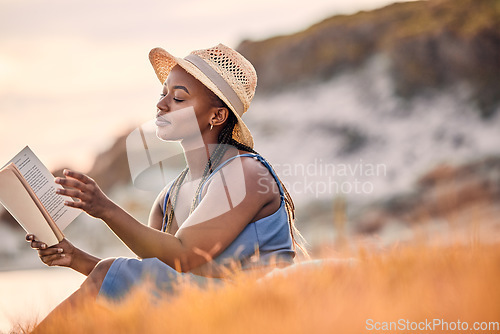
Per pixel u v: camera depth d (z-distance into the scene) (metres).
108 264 2.60
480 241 2.03
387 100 40.22
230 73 3.20
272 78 44.78
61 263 2.84
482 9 42.34
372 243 2.16
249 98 3.29
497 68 40.06
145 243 2.66
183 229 2.83
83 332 2.03
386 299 1.77
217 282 2.62
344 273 1.96
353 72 42.84
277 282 1.93
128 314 2.00
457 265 1.90
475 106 38.19
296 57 45.03
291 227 3.26
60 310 2.44
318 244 2.20
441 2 43.94
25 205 2.67
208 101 3.17
